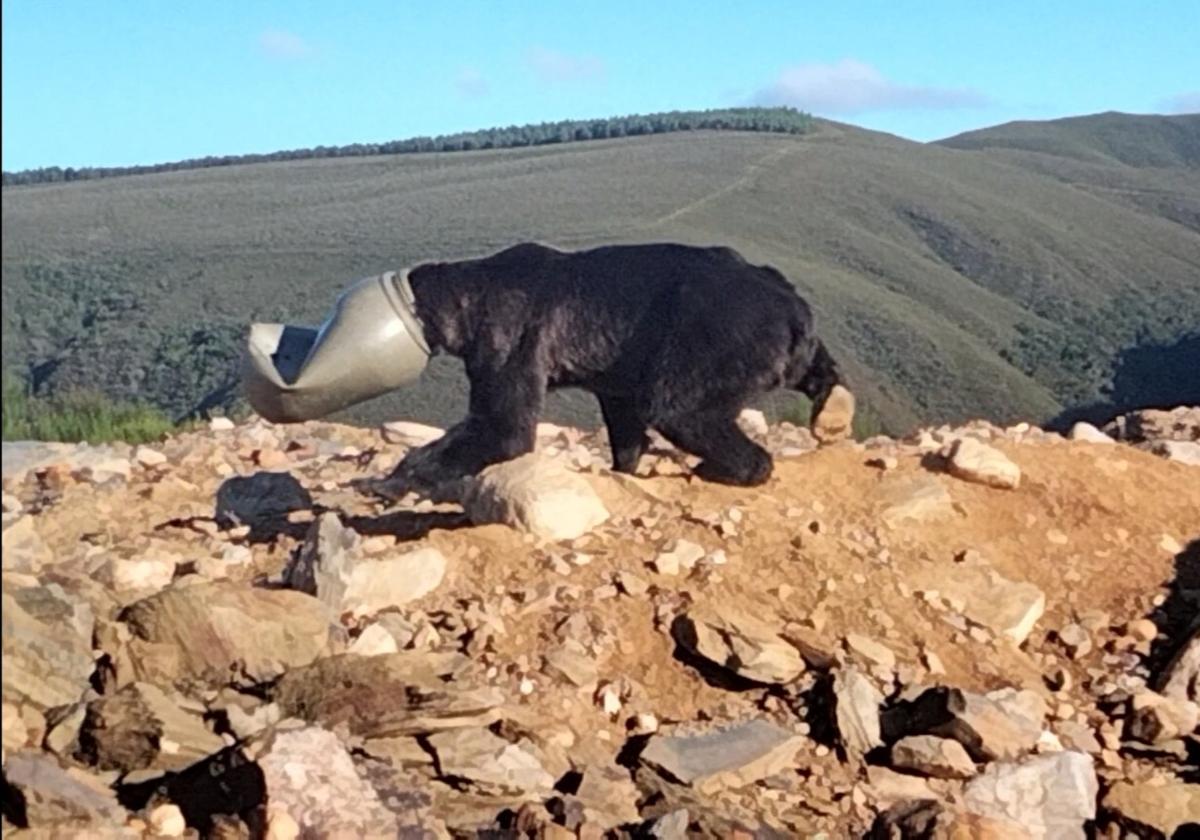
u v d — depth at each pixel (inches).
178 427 302.4
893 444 246.1
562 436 286.0
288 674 173.3
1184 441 263.7
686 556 202.4
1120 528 222.8
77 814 152.3
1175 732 189.3
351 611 188.4
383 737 169.3
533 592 193.8
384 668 173.8
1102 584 213.0
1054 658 201.9
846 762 182.2
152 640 175.0
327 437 289.1
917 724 185.5
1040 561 215.8
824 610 198.8
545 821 162.7
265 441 282.2
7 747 159.8
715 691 188.5
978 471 227.0
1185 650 197.6
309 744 157.8
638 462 229.9
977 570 209.5
